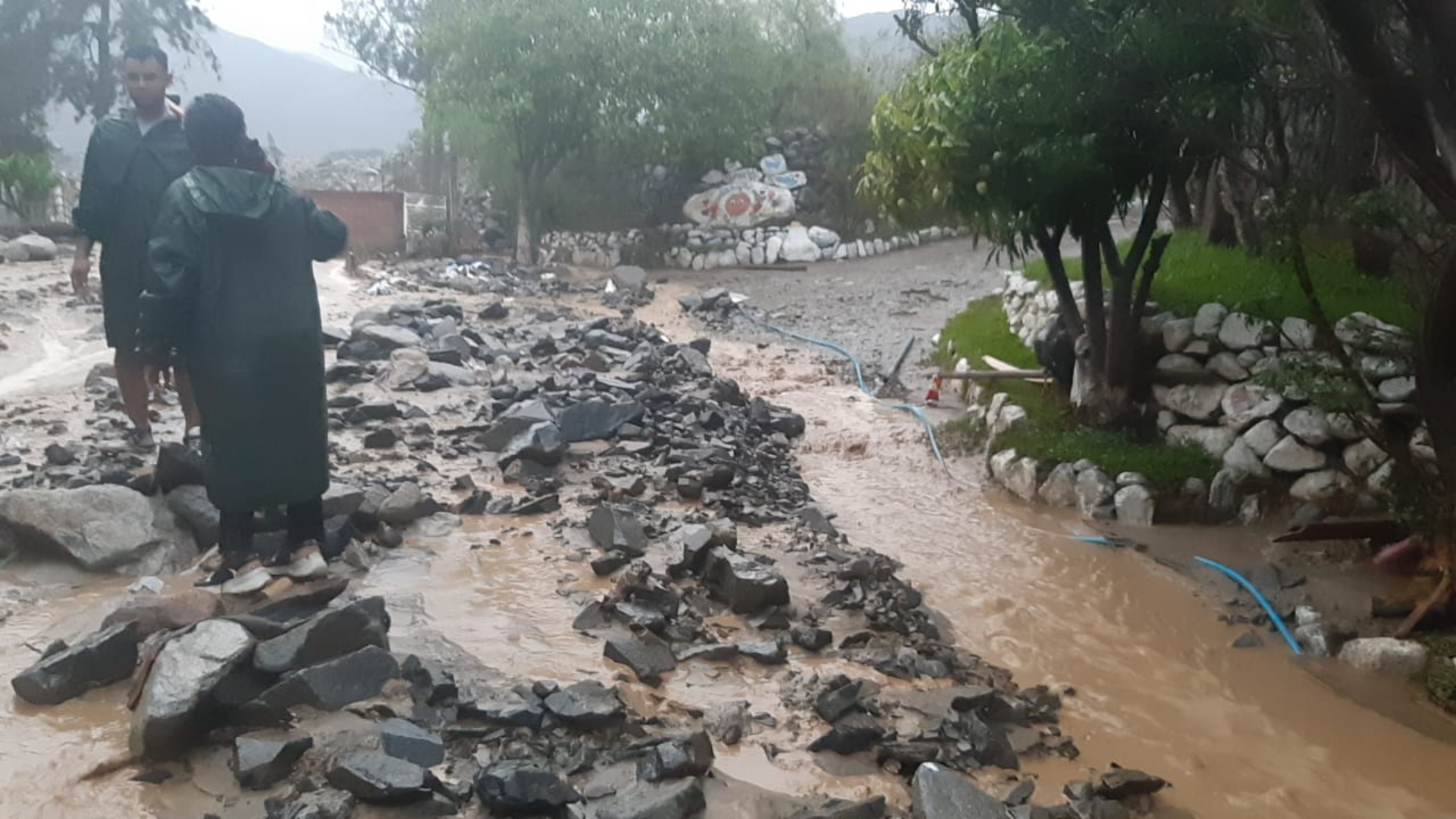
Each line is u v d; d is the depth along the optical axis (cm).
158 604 514
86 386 1003
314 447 570
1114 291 946
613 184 2850
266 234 538
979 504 925
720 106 2606
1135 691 577
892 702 514
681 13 2591
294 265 550
